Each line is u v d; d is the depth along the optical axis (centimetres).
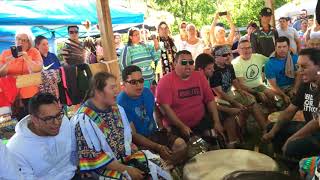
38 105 248
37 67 450
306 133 339
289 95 505
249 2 1895
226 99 476
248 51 522
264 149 410
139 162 301
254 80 534
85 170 273
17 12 799
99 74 286
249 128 471
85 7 977
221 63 486
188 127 401
